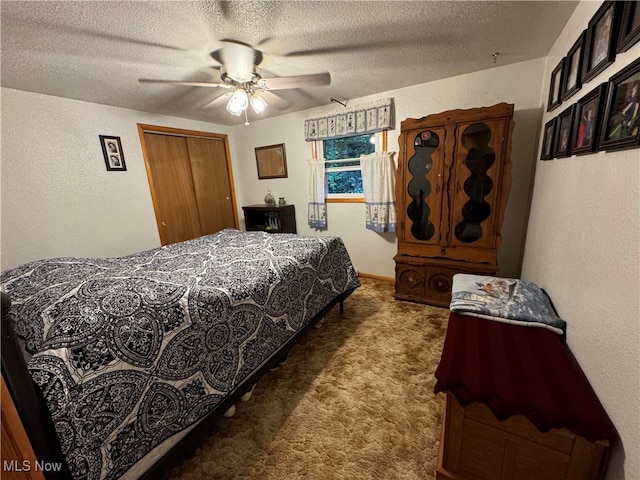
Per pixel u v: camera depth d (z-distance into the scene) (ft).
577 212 3.86
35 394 2.53
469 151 7.55
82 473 2.72
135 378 3.27
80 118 8.45
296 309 6.08
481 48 6.50
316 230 12.59
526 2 4.65
